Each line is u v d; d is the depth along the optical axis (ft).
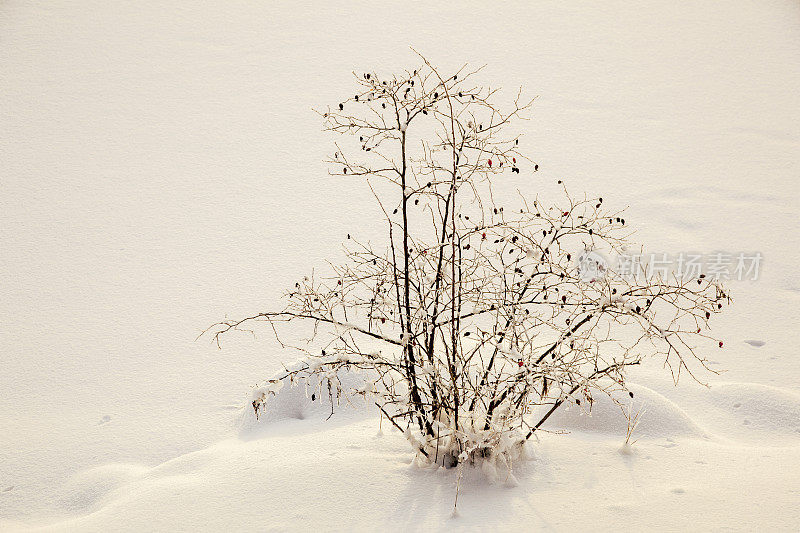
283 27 45.01
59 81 37.81
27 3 47.96
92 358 17.42
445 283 11.24
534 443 11.64
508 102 35.01
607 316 18.19
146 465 13.07
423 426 11.55
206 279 21.36
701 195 26.08
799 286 20.17
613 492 10.18
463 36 43.70
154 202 26.61
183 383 16.08
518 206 25.12
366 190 27.04
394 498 10.26
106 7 47.75
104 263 22.45
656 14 47.44
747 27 45.47
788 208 25.00
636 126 32.63
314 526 9.76
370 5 48.44
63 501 12.19
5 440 14.26
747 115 33.78
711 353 16.88
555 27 45.24
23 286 21.11
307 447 11.93
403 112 33.86
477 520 9.59
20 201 26.63
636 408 12.48
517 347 10.82
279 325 18.51
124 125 33.27
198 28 44.88
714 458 11.19
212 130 32.83
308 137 31.99
